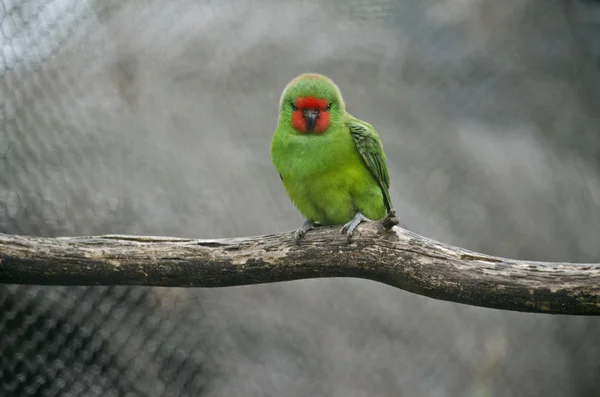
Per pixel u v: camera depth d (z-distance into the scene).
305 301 12.67
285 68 14.21
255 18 14.55
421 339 13.40
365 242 6.68
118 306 11.21
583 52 17.73
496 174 15.10
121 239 6.96
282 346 12.13
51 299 10.65
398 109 15.03
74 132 11.75
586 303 6.12
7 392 10.12
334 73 14.70
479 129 15.79
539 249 14.68
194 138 12.86
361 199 8.31
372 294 13.23
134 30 13.11
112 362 10.92
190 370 11.43
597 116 17.25
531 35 17.16
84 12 12.40
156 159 12.32
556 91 16.95
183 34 13.65
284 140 8.27
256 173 12.95
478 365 13.81
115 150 12.02
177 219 11.86
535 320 14.98
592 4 17.95
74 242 6.89
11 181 10.86
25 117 11.34
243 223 12.30
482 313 14.30
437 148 14.91
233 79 13.75
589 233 15.45
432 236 13.67
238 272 6.95
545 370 14.62
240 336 11.95
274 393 11.68
